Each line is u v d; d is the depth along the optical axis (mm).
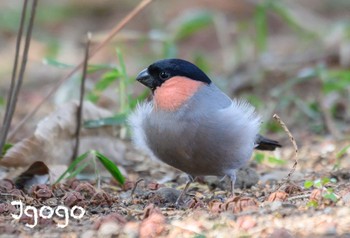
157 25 20281
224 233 7664
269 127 14328
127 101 12680
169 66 9797
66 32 24562
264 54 18453
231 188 9898
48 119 11297
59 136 11297
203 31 23688
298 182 10531
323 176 10695
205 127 9484
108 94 16547
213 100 9711
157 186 10398
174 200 9734
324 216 7977
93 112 12070
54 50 21438
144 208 8938
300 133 14023
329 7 25078
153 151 10008
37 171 10695
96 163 11328
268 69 17906
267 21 25016
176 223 8000
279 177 11016
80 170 10375
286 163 12023
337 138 13383
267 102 15383
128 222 8078
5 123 10500
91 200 9297
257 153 11969
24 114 16172
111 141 12195
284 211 8227
